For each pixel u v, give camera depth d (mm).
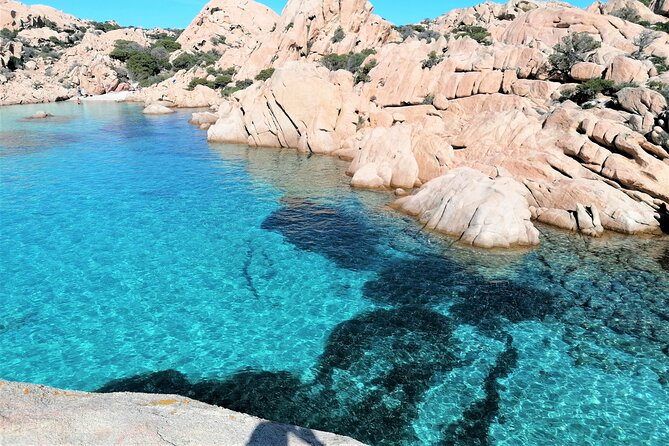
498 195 22484
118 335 14742
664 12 65250
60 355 13727
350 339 14680
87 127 58969
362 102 45750
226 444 7188
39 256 20219
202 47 126188
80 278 18359
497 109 40156
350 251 21156
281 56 86438
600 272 19250
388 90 48906
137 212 25938
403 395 12219
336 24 88000
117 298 16953
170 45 134875
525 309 16500
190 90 93250
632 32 49562
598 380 12844
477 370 13234
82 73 106688
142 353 13875
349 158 40156
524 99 38719
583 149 25969
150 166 37156
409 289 17859
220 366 13344
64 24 160875
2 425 6785
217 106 77062
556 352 14094
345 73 48344
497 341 14633
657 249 21422
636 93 28844
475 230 21781
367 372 13125
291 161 39531
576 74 38812
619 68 36125
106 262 19781
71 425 7066
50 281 18094
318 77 44344
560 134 28156
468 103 42812
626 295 17438
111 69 110188
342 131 43750
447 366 13398
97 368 13188
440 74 46156
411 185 30469
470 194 23234
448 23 103188
